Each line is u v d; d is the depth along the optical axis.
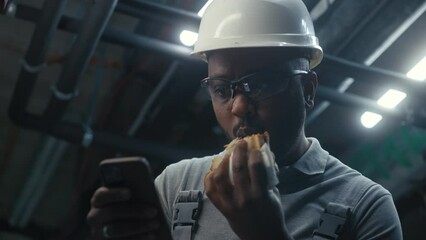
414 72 4.57
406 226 5.75
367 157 5.64
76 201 6.61
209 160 1.91
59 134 5.29
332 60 4.39
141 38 4.45
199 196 1.80
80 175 6.57
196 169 1.90
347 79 4.75
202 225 1.76
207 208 1.78
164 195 1.89
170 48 4.46
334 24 4.35
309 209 1.75
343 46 4.47
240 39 1.82
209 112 5.67
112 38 4.43
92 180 6.34
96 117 6.57
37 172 6.92
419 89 4.46
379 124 5.38
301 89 1.81
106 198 1.46
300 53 1.83
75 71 4.57
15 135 7.18
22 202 7.60
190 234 1.75
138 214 1.46
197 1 4.26
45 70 6.29
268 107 1.75
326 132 5.65
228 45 1.80
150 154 5.47
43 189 7.29
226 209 1.49
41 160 6.68
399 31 4.30
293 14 1.89
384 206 1.74
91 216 1.48
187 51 4.46
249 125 1.74
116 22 5.50
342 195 1.77
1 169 7.61
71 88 4.79
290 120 1.78
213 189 1.51
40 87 6.51
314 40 1.90
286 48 1.80
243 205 1.47
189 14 4.19
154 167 5.84
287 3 1.91
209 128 5.86
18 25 5.92
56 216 8.11
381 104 4.85
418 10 4.13
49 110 5.08
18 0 5.17
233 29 1.85
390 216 1.73
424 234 5.67
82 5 5.20
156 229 1.48
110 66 5.91
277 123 1.75
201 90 5.35
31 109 6.82
